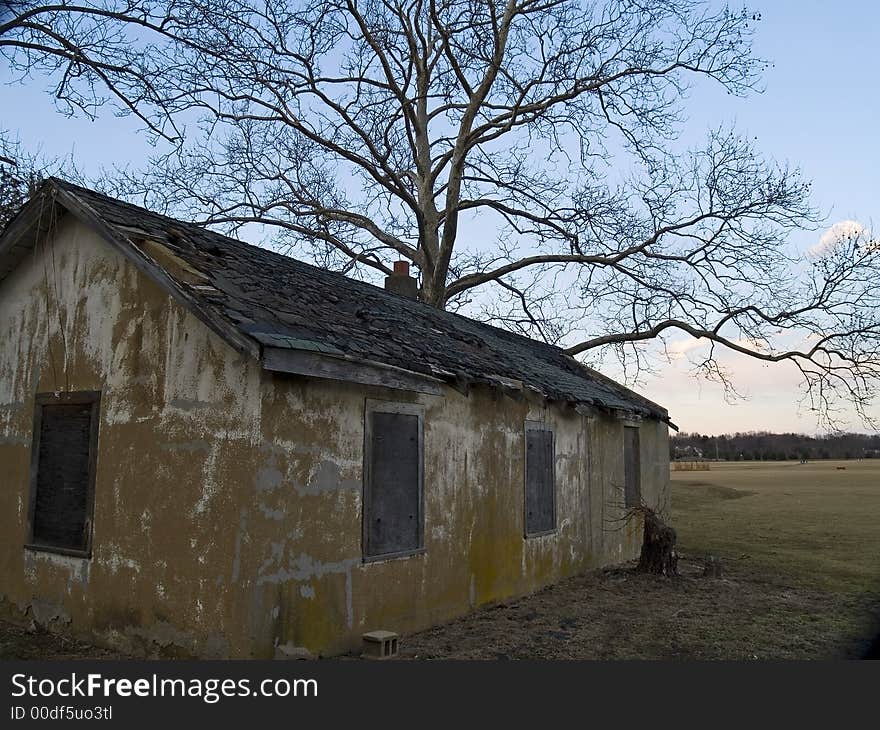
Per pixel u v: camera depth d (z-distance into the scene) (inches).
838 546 707.4
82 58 506.3
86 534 292.8
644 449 655.8
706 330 952.3
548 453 470.0
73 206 302.7
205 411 260.8
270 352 238.8
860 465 4082.2
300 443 264.2
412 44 1000.2
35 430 325.1
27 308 341.4
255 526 243.3
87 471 299.0
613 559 568.1
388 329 366.0
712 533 831.1
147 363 283.0
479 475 385.7
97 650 275.1
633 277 987.3
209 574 249.9
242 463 247.3
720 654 302.8
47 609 302.7
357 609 288.2
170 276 266.1
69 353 316.2
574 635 331.0
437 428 350.9
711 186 916.6
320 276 446.0
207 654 245.9
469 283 1066.1
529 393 417.7
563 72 875.4
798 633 343.9
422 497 334.3
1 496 336.5
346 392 290.5
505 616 367.6
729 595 439.8
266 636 244.2
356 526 291.0
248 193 1024.2
